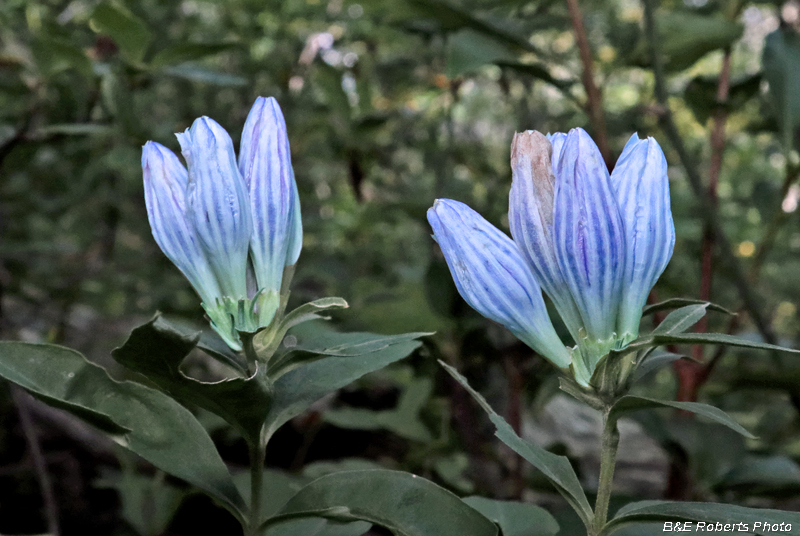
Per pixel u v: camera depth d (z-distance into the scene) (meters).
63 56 0.47
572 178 0.24
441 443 0.48
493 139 0.99
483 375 0.58
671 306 0.25
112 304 0.88
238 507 0.26
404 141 0.76
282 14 0.81
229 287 0.25
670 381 0.88
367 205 0.77
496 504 0.29
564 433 0.65
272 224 0.25
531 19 0.55
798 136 0.50
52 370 0.26
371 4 0.49
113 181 0.81
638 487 0.58
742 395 0.71
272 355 0.26
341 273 0.71
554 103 0.82
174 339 0.24
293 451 0.69
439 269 0.47
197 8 0.99
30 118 0.48
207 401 0.25
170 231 0.25
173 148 0.56
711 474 0.42
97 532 0.61
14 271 0.69
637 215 0.25
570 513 0.32
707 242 0.49
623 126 0.58
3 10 0.58
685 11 0.51
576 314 0.25
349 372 0.27
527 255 0.25
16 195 0.70
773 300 0.90
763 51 0.45
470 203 0.65
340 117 0.64
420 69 0.77
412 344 0.28
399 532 0.26
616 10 0.79
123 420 0.26
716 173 0.50
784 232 0.91
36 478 0.61
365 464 0.44
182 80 0.83
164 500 0.48
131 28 0.45
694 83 0.50
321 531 0.28
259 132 0.25
